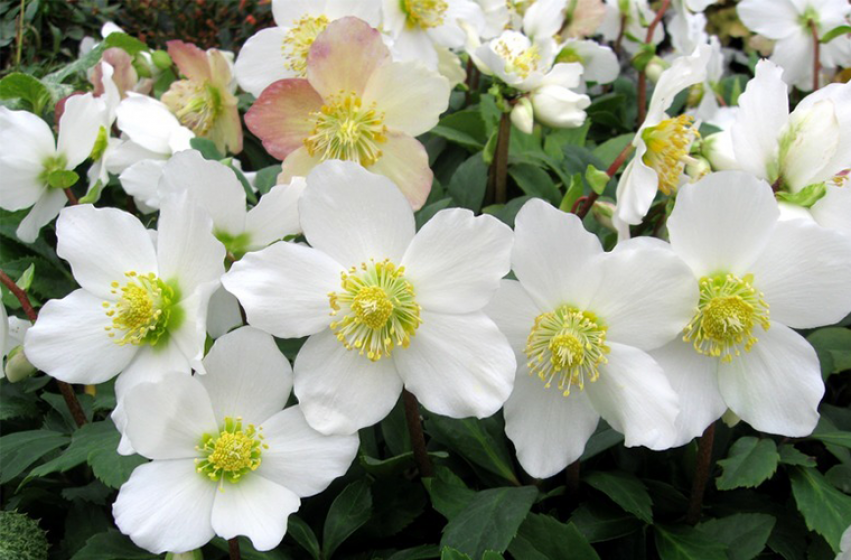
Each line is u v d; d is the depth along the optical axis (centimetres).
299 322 30
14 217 44
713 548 34
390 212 30
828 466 39
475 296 29
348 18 35
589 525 35
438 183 45
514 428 32
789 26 51
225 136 45
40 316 31
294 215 33
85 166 47
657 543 34
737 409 31
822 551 35
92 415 39
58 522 39
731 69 75
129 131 42
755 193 30
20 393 40
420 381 30
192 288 31
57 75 48
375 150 37
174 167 32
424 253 30
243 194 33
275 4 41
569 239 30
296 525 34
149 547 29
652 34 51
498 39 45
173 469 30
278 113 37
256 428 30
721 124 48
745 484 34
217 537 33
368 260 30
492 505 33
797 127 33
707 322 31
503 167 44
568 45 50
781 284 30
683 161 36
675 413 29
